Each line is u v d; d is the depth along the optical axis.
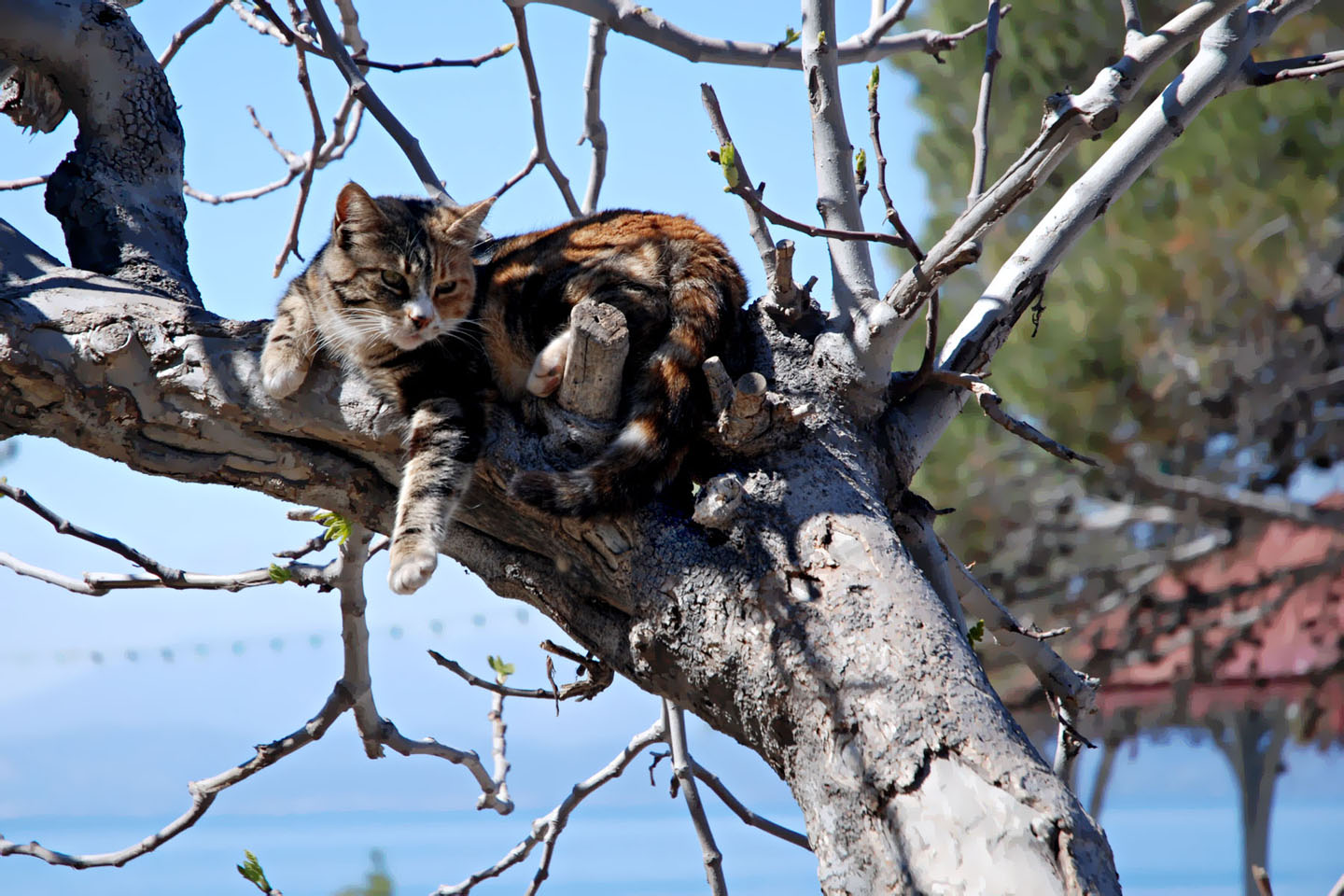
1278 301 23.47
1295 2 7.34
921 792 5.06
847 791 5.21
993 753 5.14
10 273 6.95
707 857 8.48
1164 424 23.66
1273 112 21.42
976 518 23.83
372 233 8.14
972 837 4.89
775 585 5.82
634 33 9.29
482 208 8.61
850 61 9.57
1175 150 22.03
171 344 6.54
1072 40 22.28
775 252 6.91
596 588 6.49
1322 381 23.44
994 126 23.55
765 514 6.07
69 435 6.64
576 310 6.46
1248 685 24.08
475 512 6.95
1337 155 21.39
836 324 6.93
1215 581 25.75
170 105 8.59
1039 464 23.52
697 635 5.93
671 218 8.46
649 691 6.39
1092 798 25.27
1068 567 24.97
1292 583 23.81
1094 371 22.78
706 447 6.73
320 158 11.00
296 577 7.92
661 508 6.40
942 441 23.02
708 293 7.40
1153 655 24.62
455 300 8.31
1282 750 26.12
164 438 6.66
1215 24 7.25
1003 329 7.35
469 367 8.16
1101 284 22.38
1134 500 24.30
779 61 9.52
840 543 5.92
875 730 5.26
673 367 6.80
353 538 7.66
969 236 5.90
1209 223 22.34
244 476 6.85
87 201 8.04
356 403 6.75
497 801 9.01
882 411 6.95
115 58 8.30
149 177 8.30
